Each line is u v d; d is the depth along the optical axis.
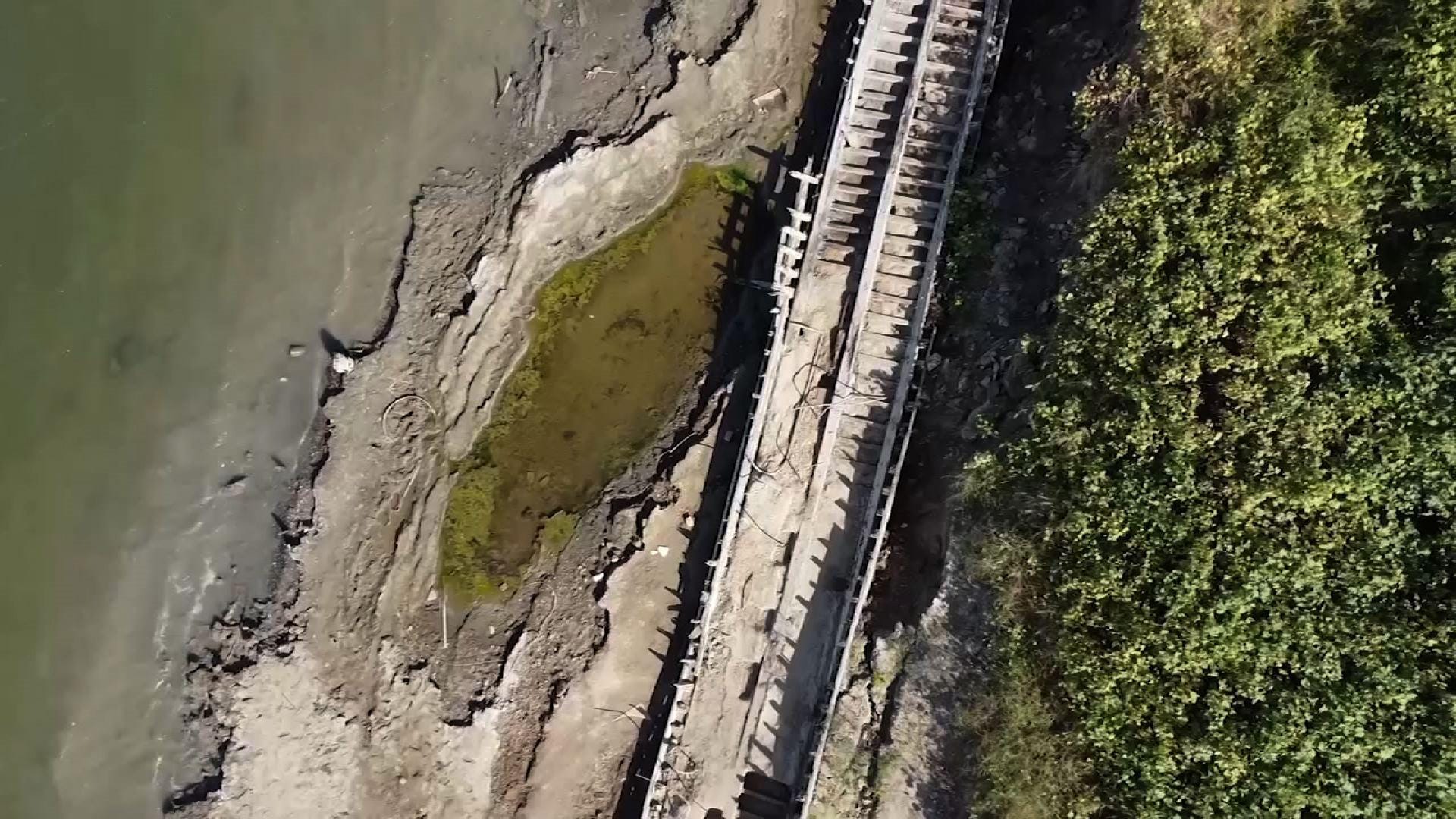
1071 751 10.85
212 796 14.38
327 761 14.61
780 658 13.97
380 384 15.21
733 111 15.27
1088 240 11.16
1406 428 9.82
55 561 15.15
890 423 13.50
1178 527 10.34
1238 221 10.39
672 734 14.13
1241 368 10.37
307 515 15.05
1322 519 10.08
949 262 13.57
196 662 14.91
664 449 15.18
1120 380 10.87
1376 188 10.07
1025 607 11.39
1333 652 9.85
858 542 13.76
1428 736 9.54
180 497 15.23
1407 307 10.07
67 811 14.74
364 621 14.96
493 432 15.30
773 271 15.13
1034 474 11.51
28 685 14.95
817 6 15.16
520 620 15.02
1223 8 10.64
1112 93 11.47
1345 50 10.32
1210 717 10.18
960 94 13.88
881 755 12.69
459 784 14.68
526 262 15.20
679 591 14.85
